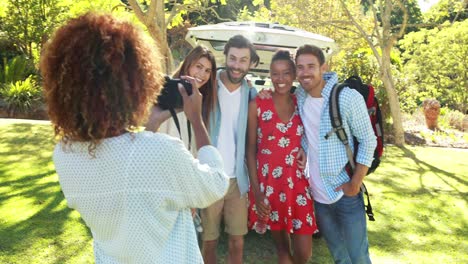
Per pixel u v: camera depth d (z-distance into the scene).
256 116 3.14
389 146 10.91
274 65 3.04
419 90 19.48
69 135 1.40
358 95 2.81
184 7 9.12
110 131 1.40
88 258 3.78
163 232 1.47
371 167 3.01
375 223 5.11
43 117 13.78
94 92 1.33
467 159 9.38
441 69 18.14
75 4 10.16
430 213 5.56
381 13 11.12
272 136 3.08
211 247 3.22
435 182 7.20
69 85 1.33
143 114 1.44
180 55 20.56
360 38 12.32
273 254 4.06
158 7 8.52
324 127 2.90
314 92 2.98
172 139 1.46
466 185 7.05
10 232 4.20
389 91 11.12
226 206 3.23
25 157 7.19
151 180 1.41
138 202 1.41
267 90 3.18
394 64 18.86
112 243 1.50
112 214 1.43
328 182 2.94
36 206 4.93
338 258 3.11
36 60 16.94
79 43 1.35
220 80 3.15
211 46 5.92
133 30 1.41
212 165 1.62
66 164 1.46
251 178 3.21
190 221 1.60
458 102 18.53
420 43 19.95
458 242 4.62
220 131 3.10
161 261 1.48
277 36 5.59
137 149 1.40
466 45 17.38
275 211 3.11
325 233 3.07
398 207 5.75
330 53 6.06
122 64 1.35
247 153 3.21
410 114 15.63
